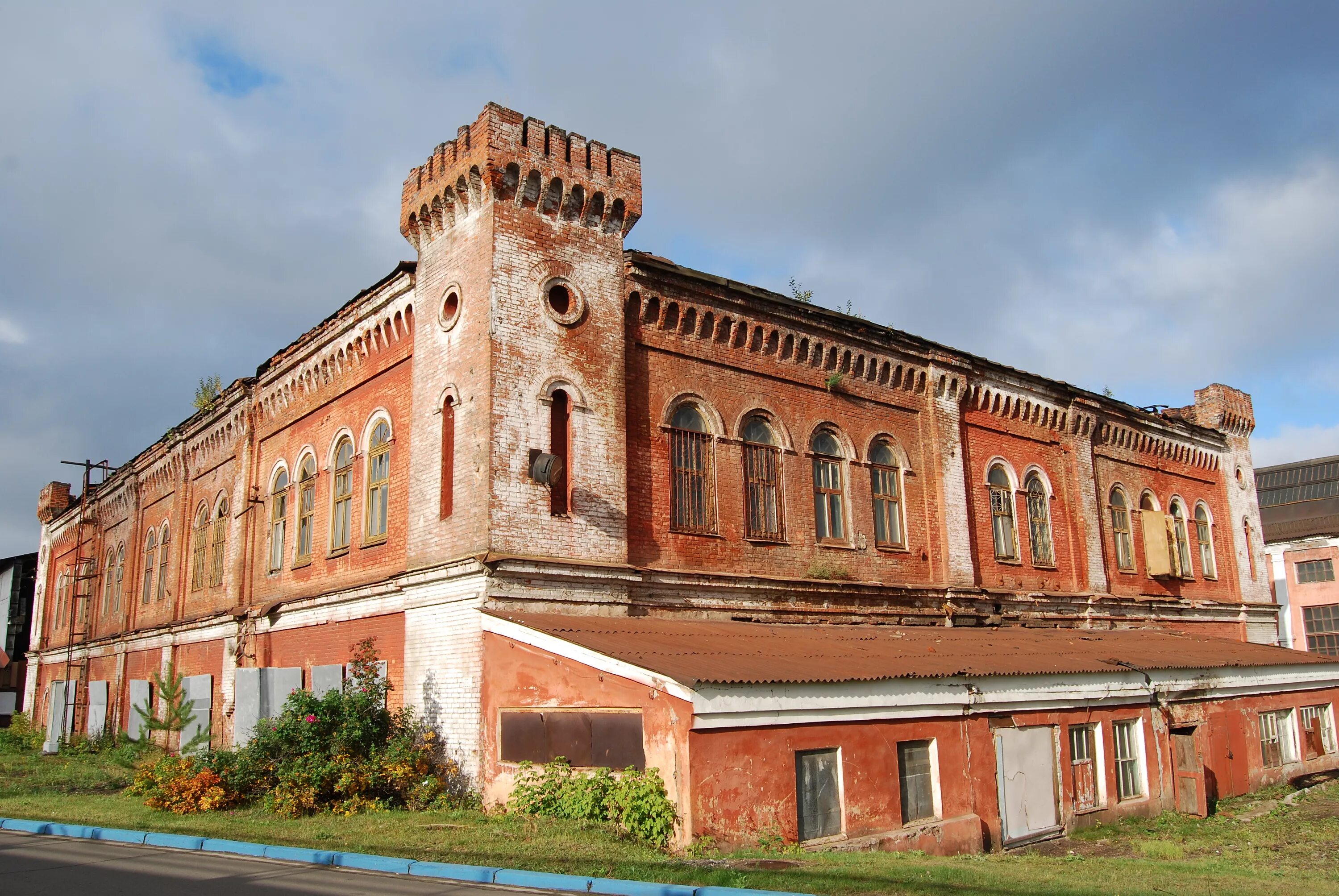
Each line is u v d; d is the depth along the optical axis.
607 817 13.16
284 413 25.61
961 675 16.05
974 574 24.83
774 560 20.88
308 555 23.33
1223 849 15.44
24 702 49.09
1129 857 15.04
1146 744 19.67
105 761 28.28
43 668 45.16
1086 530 28.70
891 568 23.22
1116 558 30.16
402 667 18.23
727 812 12.45
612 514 18.00
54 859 12.65
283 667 22.91
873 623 22.14
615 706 13.50
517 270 17.75
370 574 20.34
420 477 18.69
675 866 11.11
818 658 15.69
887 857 12.66
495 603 16.12
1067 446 29.23
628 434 19.02
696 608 18.86
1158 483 32.94
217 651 26.91
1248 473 37.00
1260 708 23.34
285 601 22.98
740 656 14.85
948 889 10.34
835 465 22.89
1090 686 18.62
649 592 18.22
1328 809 19.34
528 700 14.97
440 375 18.55
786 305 22.09
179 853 13.18
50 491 47.88
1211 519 34.91
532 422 17.34
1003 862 13.45
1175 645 25.11
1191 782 19.59
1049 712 17.70
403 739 16.91
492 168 17.66
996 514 26.45
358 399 22.06
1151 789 19.47
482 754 15.75
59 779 23.20
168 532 33.44
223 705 25.64
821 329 22.89
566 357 18.06
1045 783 17.19
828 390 23.06
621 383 18.80
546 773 14.16
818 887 10.16
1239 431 37.03
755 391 21.55
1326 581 47.62
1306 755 24.20
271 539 25.28
